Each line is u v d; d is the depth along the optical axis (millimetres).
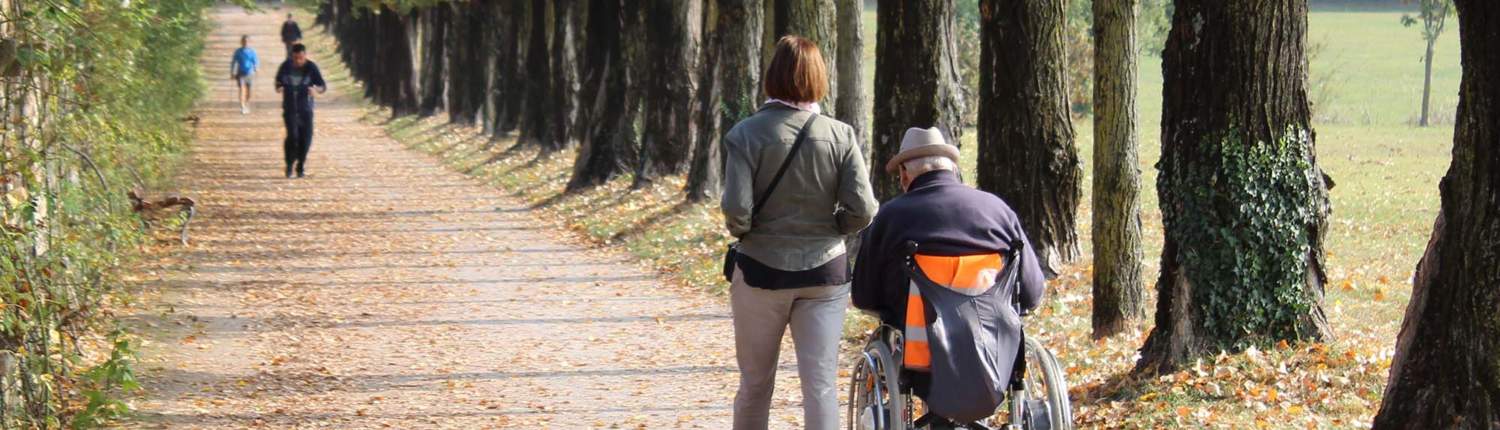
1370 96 60688
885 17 17250
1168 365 11086
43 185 11062
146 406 11000
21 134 10414
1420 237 22984
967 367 6949
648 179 27984
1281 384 10422
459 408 11297
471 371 12805
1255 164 10672
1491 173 7484
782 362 12828
